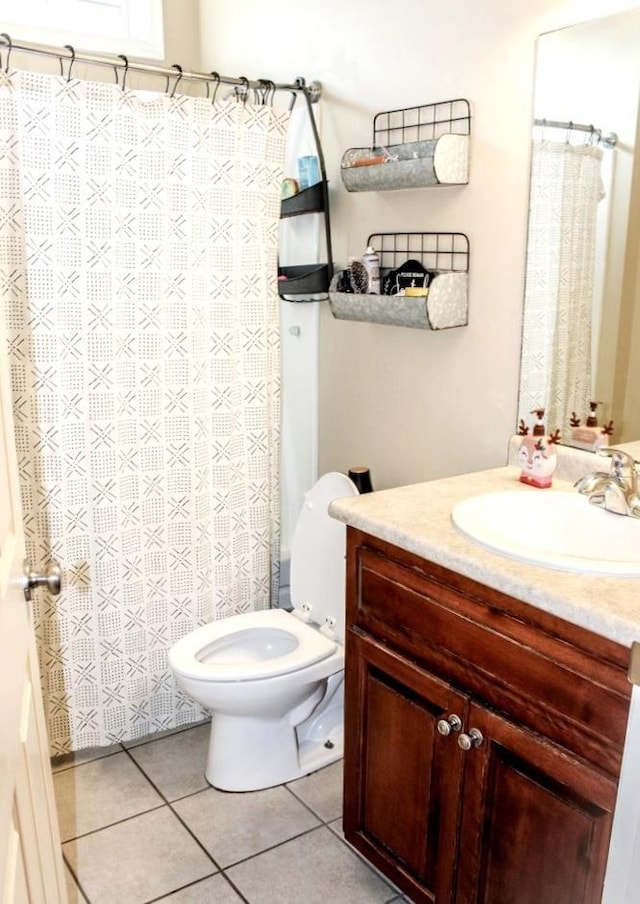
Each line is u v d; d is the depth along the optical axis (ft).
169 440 7.21
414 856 5.44
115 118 6.31
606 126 5.32
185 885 5.96
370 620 5.49
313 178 7.90
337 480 7.07
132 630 7.40
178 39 9.89
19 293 6.27
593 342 5.71
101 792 6.97
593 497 5.28
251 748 6.90
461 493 5.76
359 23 7.18
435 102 6.54
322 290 8.02
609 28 5.20
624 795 3.83
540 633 4.23
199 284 7.07
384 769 5.59
